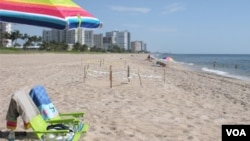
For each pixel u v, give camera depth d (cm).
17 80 1966
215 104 1422
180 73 3506
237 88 2227
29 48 13450
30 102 753
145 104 1324
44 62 4441
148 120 1052
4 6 360
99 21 412
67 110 1163
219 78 3152
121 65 4291
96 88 1716
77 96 1455
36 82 1892
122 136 862
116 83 1958
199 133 920
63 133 698
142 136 871
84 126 862
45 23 366
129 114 1127
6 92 1496
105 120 1027
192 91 1852
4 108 1149
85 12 404
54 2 381
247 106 1409
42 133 692
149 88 1812
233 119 1118
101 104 1287
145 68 3922
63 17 371
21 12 361
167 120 1062
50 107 823
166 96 1559
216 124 1036
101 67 3556
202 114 1180
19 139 791
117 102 1341
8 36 12412
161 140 842
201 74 3634
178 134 903
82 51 16250
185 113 1184
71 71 2731
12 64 3612
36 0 377
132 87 1816
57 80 2019
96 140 813
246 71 5028
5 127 895
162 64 5078
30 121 711
